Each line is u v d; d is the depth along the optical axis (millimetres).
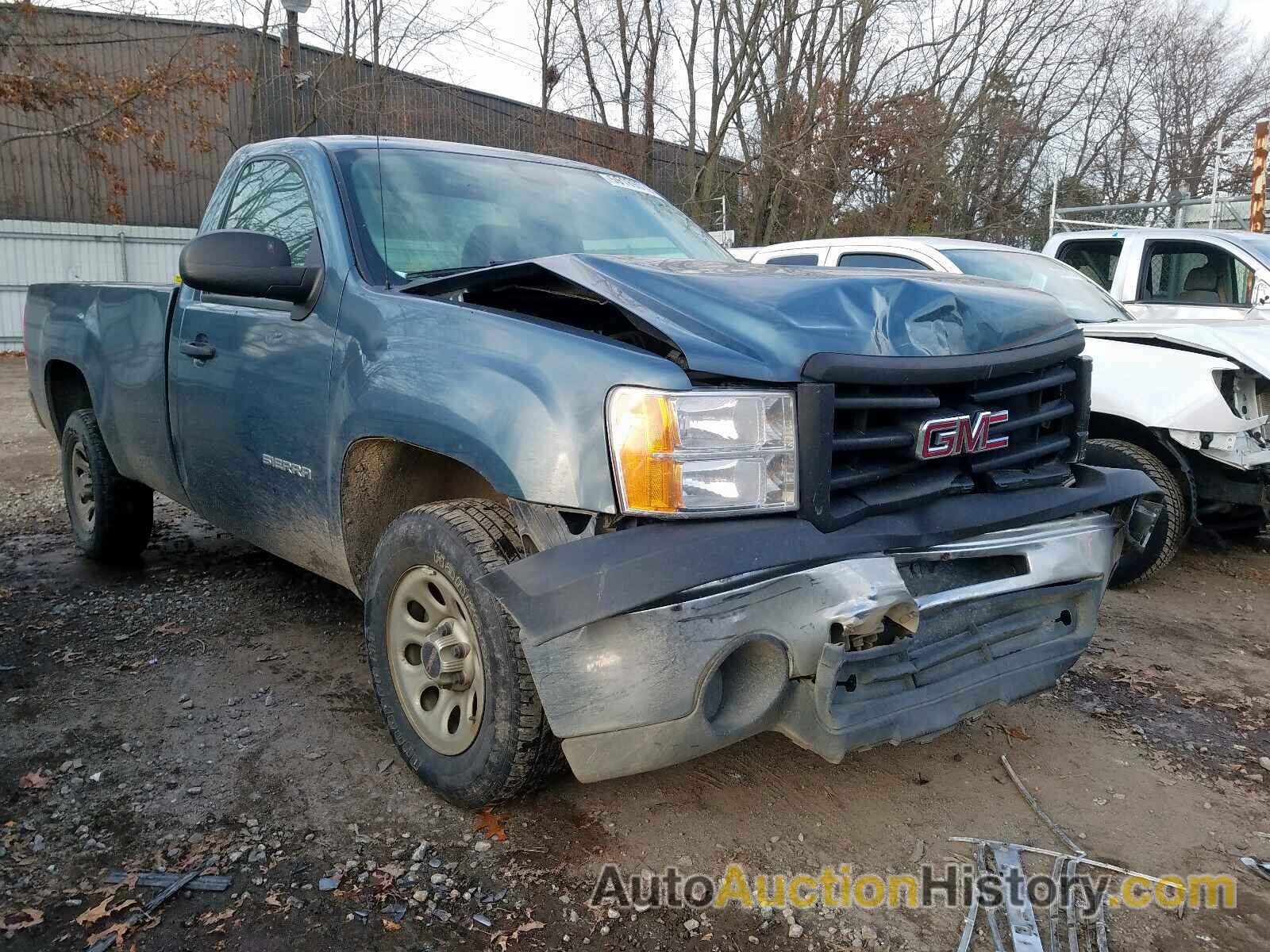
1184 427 4801
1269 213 14789
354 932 2209
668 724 2164
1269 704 3646
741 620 2137
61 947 2135
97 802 2705
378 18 21531
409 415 2602
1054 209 14289
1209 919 2359
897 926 2293
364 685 3502
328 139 3607
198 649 3816
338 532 3064
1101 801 2898
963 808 2822
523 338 2436
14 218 24656
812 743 2297
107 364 4387
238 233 3027
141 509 4773
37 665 3645
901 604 2266
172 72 20078
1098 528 2842
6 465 7930
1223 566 5637
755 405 2189
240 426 3459
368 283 2998
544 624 2080
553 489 2240
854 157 21859
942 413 2461
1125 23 31641
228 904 2293
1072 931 2289
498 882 2396
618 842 2578
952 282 2754
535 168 3859
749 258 7652
